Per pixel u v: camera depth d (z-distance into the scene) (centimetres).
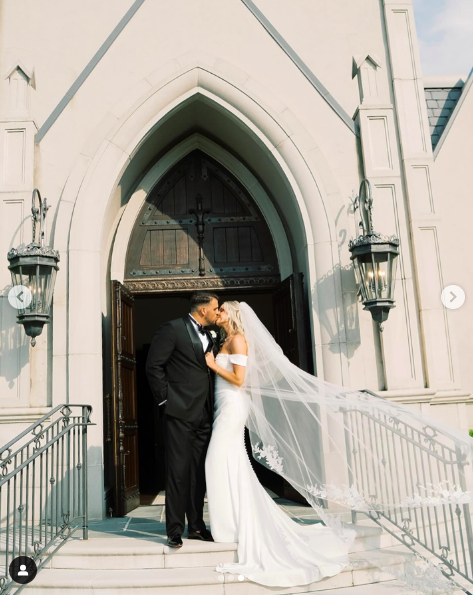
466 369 697
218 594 373
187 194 736
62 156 636
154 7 670
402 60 682
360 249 582
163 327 431
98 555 408
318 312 614
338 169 653
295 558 391
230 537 411
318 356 606
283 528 407
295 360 635
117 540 445
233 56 667
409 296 625
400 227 638
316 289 620
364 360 614
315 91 666
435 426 404
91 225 614
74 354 582
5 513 562
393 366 609
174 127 695
